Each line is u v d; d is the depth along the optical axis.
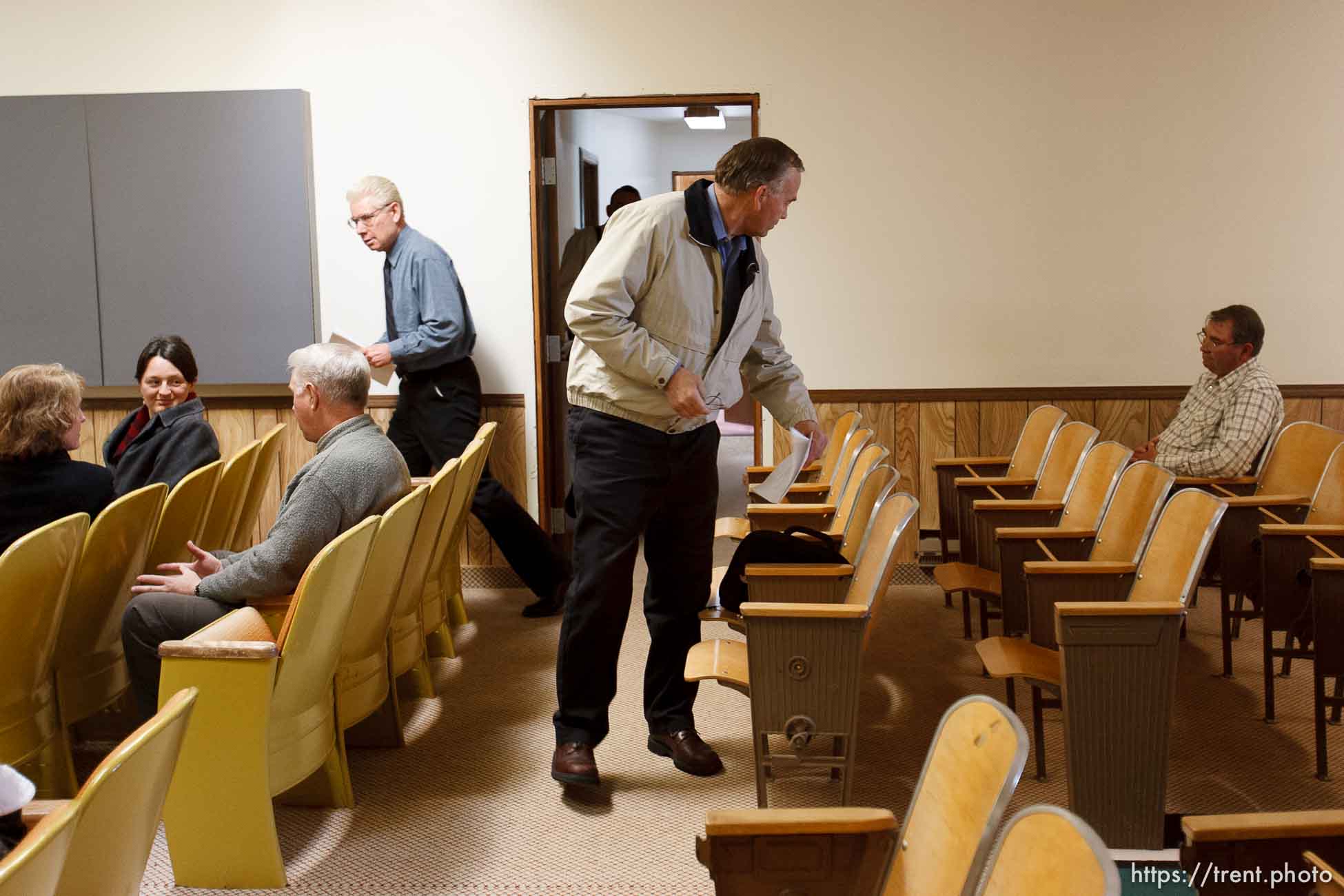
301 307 4.81
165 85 4.80
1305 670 3.63
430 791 2.80
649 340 2.54
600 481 2.68
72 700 2.71
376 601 2.69
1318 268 4.68
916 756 2.98
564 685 2.77
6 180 4.81
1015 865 1.11
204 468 3.10
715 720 3.29
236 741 2.26
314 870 2.39
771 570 2.74
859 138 4.74
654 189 9.64
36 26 4.79
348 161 4.82
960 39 4.67
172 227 4.80
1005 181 4.73
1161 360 4.78
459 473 3.35
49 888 1.05
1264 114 4.63
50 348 4.88
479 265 4.84
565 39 4.73
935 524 4.89
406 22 4.75
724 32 4.70
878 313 4.83
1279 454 3.79
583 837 2.55
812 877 1.50
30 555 2.21
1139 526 2.81
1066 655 2.31
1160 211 4.71
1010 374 4.82
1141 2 4.61
